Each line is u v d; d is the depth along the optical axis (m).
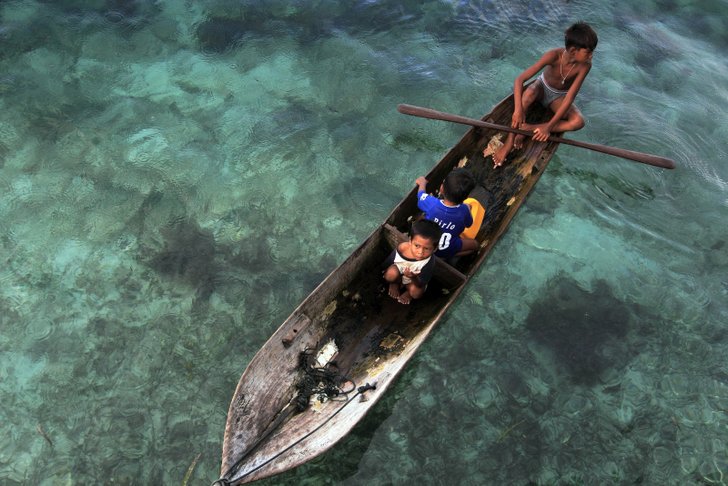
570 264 5.16
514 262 5.12
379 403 4.20
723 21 8.00
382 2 7.60
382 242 4.68
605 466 4.02
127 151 5.73
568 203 5.64
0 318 4.49
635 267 5.20
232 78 6.54
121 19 7.02
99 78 6.39
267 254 5.07
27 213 5.18
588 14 7.78
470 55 7.09
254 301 4.73
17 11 6.96
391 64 6.88
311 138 6.02
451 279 4.48
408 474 3.91
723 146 6.37
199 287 4.79
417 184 4.82
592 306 4.89
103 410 4.06
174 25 7.04
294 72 6.67
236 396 3.53
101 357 4.32
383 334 4.37
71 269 4.83
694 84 7.02
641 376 4.49
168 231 5.16
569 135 6.24
